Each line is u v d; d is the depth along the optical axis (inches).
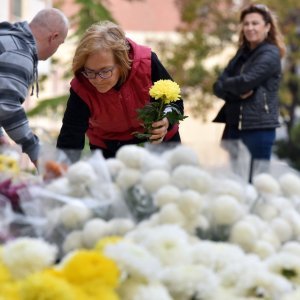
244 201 173.2
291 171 189.0
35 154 308.8
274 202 179.5
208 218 166.9
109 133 334.3
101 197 170.9
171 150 179.6
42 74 1065.5
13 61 315.9
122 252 140.8
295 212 178.5
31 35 325.4
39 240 149.9
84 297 131.0
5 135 343.9
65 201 168.7
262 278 146.3
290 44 1456.7
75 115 328.5
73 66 307.3
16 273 137.8
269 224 175.6
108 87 307.7
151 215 168.9
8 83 313.0
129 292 138.4
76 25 930.7
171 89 307.1
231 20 1444.4
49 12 333.4
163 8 1929.1
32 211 167.2
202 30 1446.9
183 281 141.6
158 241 151.2
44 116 900.0
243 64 456.8
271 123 450.6
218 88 457.1
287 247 170.6
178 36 1540.4
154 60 319.9
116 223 166.1
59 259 165.2
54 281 129.0
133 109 322.0
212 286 142.8
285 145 1414.9
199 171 168.7
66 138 330.3
